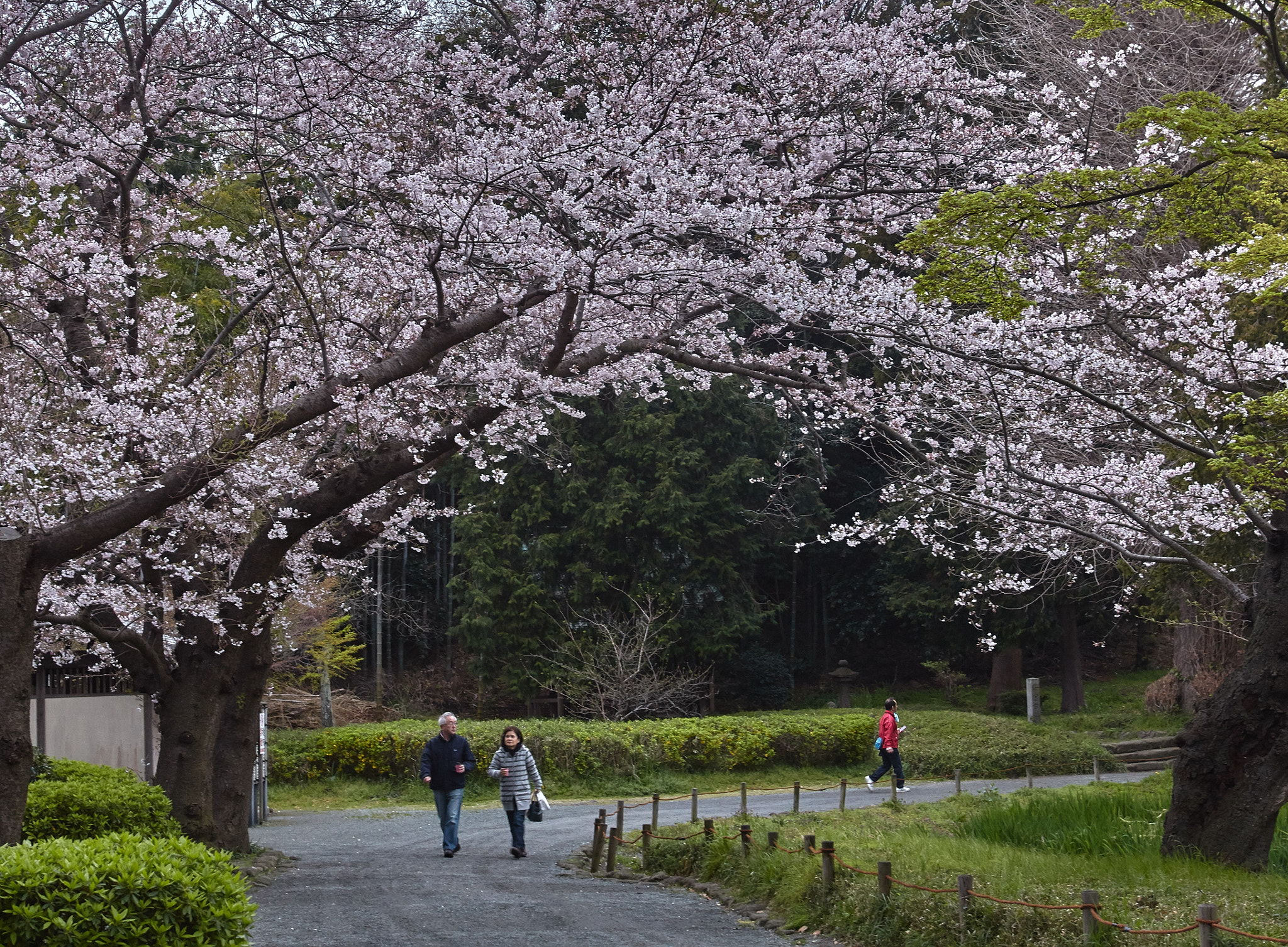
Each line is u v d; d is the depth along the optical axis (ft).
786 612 112.06
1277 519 27.20
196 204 35.76
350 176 32.32
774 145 31.19
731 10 30.40
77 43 32.09
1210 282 29.96
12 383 30.76
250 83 31.58
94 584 30.27
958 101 31.73
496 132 31.99
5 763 21.03
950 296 24.70
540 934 22.61
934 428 36.78
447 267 30.01
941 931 20.70
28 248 32.19
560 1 31.24
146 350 34.01
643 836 35.12
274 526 31.68
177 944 14.44
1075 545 43.34
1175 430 35.01
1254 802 26.03
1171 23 52.34
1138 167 23.76
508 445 39.40
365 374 27.35
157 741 49.42
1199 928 16.85
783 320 31.68
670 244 29.50
